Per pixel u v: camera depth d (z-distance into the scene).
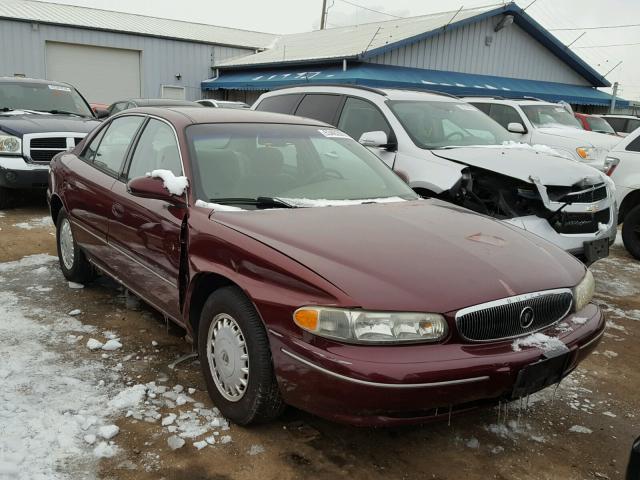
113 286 5.22
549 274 3.05
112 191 4.19
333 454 2.94
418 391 2.49
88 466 2.73
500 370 2.62
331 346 2.55
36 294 4.94
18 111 9.26
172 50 26.41
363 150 4.51
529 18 23.05
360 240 2.99
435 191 5.62
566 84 25.94
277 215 3.29
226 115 4.18
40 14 25.11
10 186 8.13
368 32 24.34
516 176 5.36
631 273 6.79
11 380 3.45
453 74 21.91
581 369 4.12
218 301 3.07
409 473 2.83
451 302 2.63
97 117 9.73
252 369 2.87
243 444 2.97
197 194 3.44
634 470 2.19
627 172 7.48
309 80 19.66
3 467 2.62
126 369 3.68
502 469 2.91
